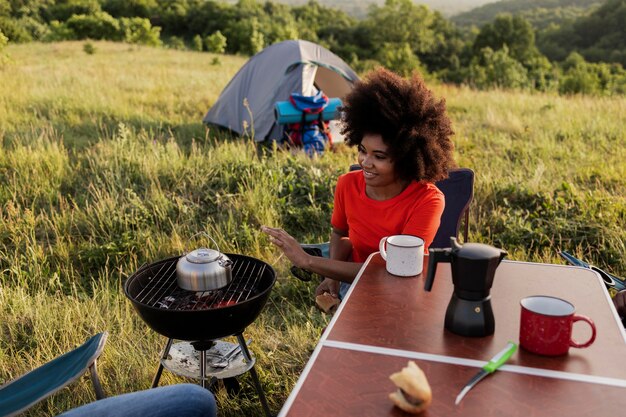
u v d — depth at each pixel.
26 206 5.31
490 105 11.51
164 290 2.47
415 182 2.71
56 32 41.75
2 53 16.23
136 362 3.18
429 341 1.80
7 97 10.21
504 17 80.00
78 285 4.24
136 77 14.32
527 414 1.44
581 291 2.17
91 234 4.89
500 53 26.84
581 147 7.90
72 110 9.59
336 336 1.83
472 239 4.81
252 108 8.09
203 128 8.84
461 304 1.83
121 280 4.16
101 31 43.50
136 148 6.49
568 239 4.77
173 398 1.96
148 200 5.31
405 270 2.29
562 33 104.44
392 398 1.45
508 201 5.57
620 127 9.06
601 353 1.73
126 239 4.62
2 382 3.11
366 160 2.62
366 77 2.69
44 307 3.74
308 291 4.04
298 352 3.34
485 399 1.50
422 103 2.58
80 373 2.00
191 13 71.62
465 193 3.43
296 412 1.45
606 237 4.71
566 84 25.47
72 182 5.88
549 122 9.60
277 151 7.23
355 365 1.66
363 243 2.83
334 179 5.77
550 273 2.35
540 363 1.67
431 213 2.64
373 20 91.31
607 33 101.44
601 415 1.44
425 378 1.47
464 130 9.05
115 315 3.67
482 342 1.79
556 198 5.43
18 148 6.42
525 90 15.95
